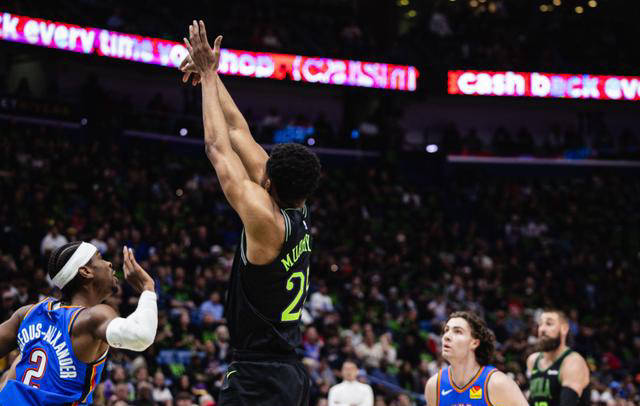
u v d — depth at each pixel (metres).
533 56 24.36
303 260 3.00
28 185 15.10
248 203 2.78
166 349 11.12
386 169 22.73
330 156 23.23
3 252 12.85
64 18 16.31
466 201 22.30
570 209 22.59
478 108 26.61
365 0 24.06
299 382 2.95
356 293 14.95
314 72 19.83
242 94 24.47
